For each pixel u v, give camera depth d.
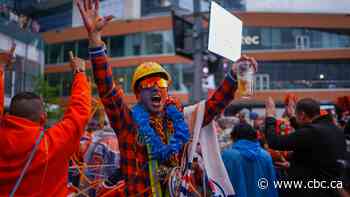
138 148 2.45
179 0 25.12
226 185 2.67
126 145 2.47
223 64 9.69
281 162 4.73
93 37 2.44
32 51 13.02
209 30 2.73
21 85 5.31
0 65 2.28
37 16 19.81
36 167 1.98
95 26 2.44
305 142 3.51
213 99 2.68
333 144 3.51
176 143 2.43
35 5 14.67
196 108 2.68
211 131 2.73
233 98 2.68
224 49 2.82
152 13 26.27
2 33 8.94
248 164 4.03
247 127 4.23
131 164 2.44
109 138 4.31
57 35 25.88
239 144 4.14
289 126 4.85
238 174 3.94
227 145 5.52
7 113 2.17
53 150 2.04
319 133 3.50
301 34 25.69
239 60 2.68
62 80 26.89
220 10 2.81
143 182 2.41
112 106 2.46
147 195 2.38
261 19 25.56
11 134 1.99
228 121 7.07
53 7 21.34
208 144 2.71
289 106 4.67
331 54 25.17
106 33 26.77
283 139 3.63
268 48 25.58
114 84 2.49
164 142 2.52
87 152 4.07
